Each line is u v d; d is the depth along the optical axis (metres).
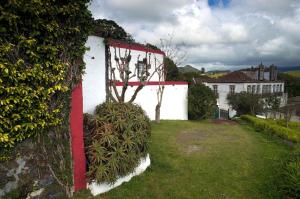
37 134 4.60
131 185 6.09
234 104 31.05
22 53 4.21
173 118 18.50
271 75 48.06
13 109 4.13
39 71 4.42
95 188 5.54
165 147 9.45
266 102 31.59
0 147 4.08
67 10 4.70
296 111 33.34
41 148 4.70
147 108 15.41
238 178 6.94
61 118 4.99
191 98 19.97
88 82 8.06
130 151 6.15
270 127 14.10
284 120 18.69
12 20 3.96
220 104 36.34
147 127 7.12
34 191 4.60
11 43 4.04
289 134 11.88
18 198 4.36
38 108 4.51
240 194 6.00
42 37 4.48
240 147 10.31
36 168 4.63
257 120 17.39
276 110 28.94
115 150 5.79
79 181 5.46
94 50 8.32
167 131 12.77
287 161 7.26
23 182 4.43
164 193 5.86
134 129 6.58
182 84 19.20
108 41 9.12
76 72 5.29
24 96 4.24
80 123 5.44
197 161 8.09
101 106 7.38
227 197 5.84
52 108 4.82
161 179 6.59
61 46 4.80
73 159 5.30
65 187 5.13
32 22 4.25
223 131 14.17
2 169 4.15
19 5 3.93
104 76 8.89
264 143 11.51
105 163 5.64
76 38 5.16
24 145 4.44
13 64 4.04
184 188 6.17
